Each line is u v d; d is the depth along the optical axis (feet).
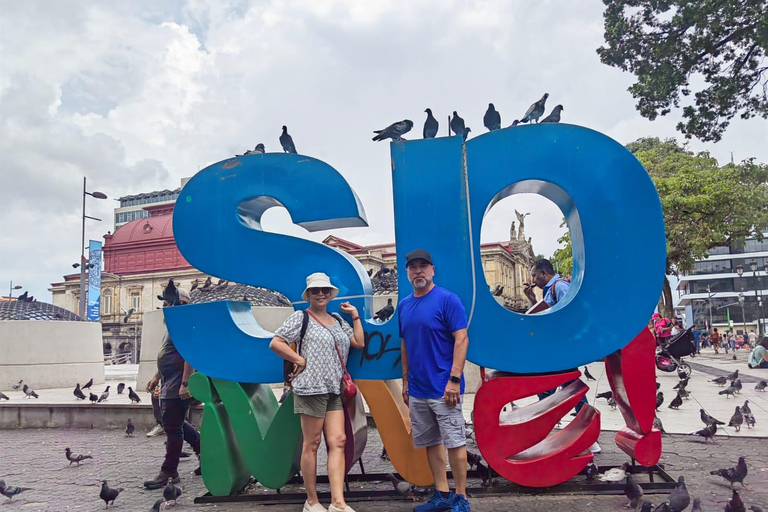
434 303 12.78
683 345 46.62
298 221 14.90
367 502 14.33
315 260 14.87
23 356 40.09
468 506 12.37
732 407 28.43
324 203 14.71
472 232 14.34
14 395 36.76
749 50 40.68
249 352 14.88
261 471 14.58
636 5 41.68
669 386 39.96
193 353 15.31
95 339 44.60
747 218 79.51
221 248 15.25
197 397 15.17
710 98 42.96
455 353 12.47
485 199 14.39
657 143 98.53
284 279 14.93
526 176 14.28
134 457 21.21
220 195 15.38
